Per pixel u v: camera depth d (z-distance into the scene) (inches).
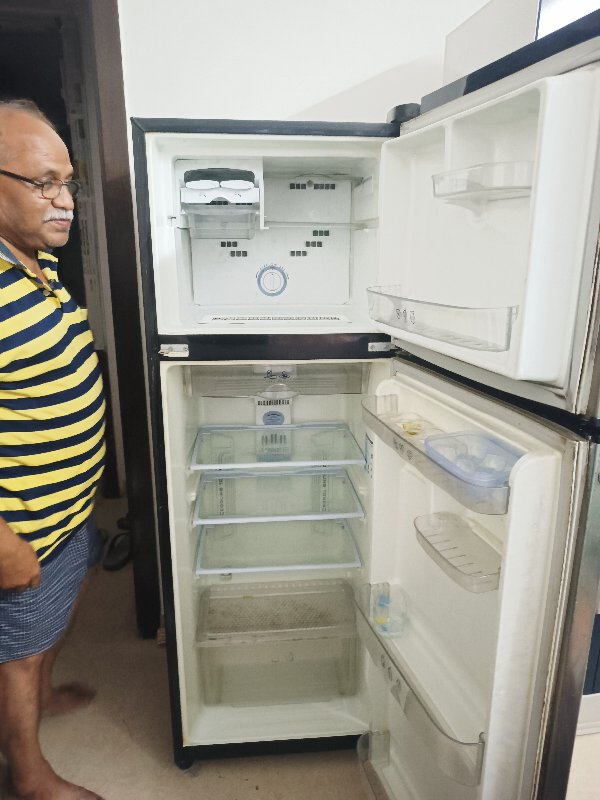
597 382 26.5
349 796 54.8
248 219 53.3
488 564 36.8
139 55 58.3
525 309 27.2
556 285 27.0
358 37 59.7
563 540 28.6
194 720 58.5
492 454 34.3
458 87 36.3
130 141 60.7
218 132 43.8
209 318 53.4
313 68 60.1
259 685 64.7
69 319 46.1
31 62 98.1
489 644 39.0
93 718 63.7
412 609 52.5
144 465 70.7
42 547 46.2
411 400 48.3
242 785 55.9
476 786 34.4
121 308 65.6
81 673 70.3
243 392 57.2
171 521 50.1
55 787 52.3
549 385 28.8
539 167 25.5
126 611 82.5
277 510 65.1
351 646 62.6
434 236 42.6
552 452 28.9
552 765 32.1
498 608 30.7
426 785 48.3
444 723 40.1
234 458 64.3
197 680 60.1
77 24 87.0
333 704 62.2
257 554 65.3
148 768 57.6
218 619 61.1
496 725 32.5
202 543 62.5
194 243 55.2
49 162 40.7
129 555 95.0
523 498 28.9
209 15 57.9
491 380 34.4
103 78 58.3
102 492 118.8
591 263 25.5
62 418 44.6
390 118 46.2
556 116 25.0
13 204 41.1
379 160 47.9
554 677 30.5
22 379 41.9
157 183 46.5
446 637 45.9
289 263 56.8
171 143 45.6
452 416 41.4
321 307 57.7
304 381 57.7
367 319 53.1
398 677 42.5
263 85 60.1
